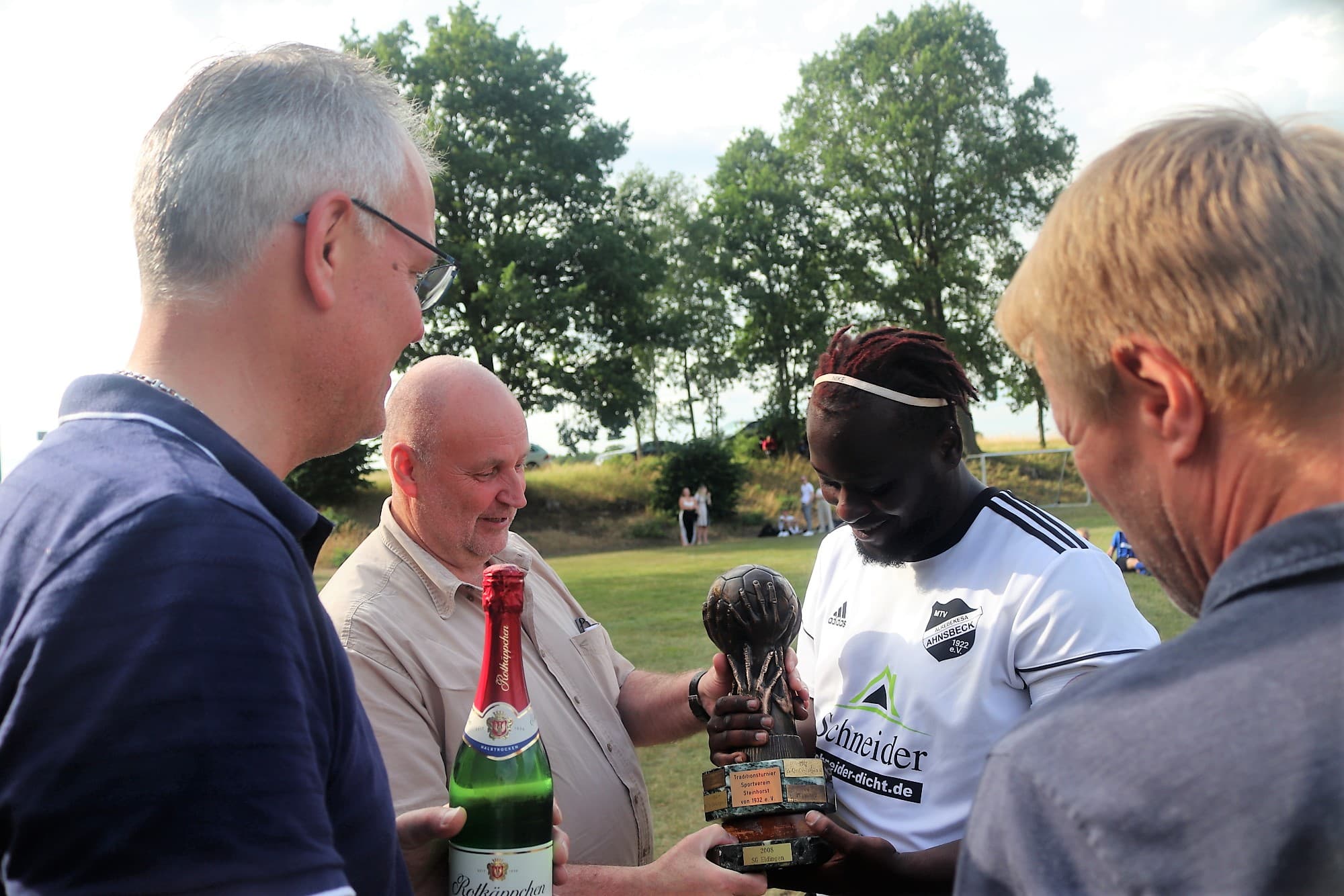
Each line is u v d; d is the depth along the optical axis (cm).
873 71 4297
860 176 4388
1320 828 66
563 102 3666
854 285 4447
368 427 134
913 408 181
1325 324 76
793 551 1959
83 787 83
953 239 4288
